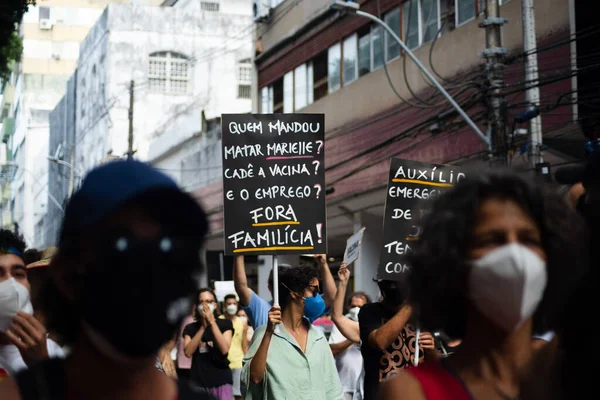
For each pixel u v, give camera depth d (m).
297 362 5.68
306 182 6.66
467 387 2.24
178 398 2.00
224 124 6.67
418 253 2.33
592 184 2.48
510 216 2.24
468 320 2.31
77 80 56.12
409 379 2.24
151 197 1.87
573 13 15.61
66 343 1.97
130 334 1.80
